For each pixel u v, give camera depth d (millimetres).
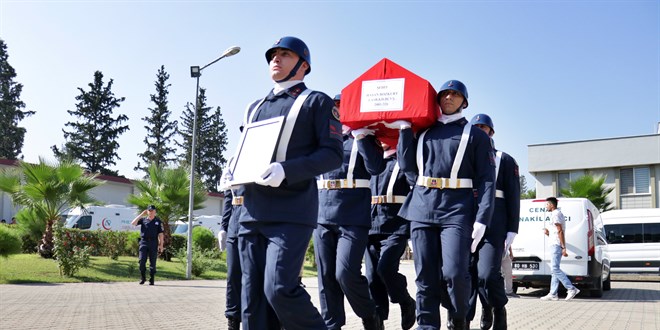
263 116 4078
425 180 5660
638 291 16359
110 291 13852
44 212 20156
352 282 5848
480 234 5332
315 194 3998
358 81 6004
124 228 34688
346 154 6121
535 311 10414
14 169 20828
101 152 70250
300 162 3732
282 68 4102
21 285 14945
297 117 3949
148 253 16656
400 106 5770
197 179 25484
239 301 6582
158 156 76000
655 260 22141
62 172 19922
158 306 10688
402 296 6773
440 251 5598
